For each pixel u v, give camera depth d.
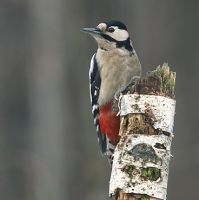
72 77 18.59
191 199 16.83
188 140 17.53
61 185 18.03
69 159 18.19
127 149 7.35
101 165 17.84
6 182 18.69
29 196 18.45
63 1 18.72
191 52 18.38
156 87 7.44
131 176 7.30
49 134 18.56
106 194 17.52
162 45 18.39
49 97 18.72
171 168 17.03
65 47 18.66
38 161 18.50
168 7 18.45
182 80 18.20
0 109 19.70
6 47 20.02
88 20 18.67
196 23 18.47
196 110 17.92
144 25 18.45
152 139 7.34
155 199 7.25
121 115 7.55
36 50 19.11
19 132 19.34
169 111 7.41
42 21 18.94
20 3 19.53
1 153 19.14
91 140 18.22
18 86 19.98
